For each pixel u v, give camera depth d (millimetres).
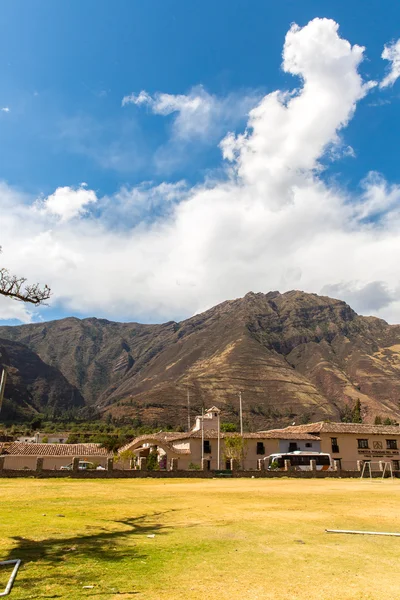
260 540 12414
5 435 122062
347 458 72312
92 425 178000
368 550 11242
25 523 14805
